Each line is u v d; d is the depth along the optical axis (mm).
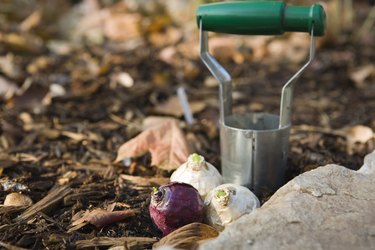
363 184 644
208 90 1187
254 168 708
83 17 1744
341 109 1091
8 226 654
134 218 674
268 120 750
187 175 662
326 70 1321
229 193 620
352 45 1504
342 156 847
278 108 1098
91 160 852
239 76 1291
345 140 914
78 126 980
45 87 1105
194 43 1504
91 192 736
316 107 1100
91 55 1442
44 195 739
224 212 616
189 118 995
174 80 1249
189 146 825
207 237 599
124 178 784
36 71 1272
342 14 1570
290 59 1395
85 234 643
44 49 1481
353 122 1020
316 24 664
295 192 622
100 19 1681
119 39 1607
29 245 629
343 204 608
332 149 875
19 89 1129
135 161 827
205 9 703
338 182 641
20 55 1409
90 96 1132
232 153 712
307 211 592
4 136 924
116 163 826
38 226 659
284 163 725
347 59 1389
